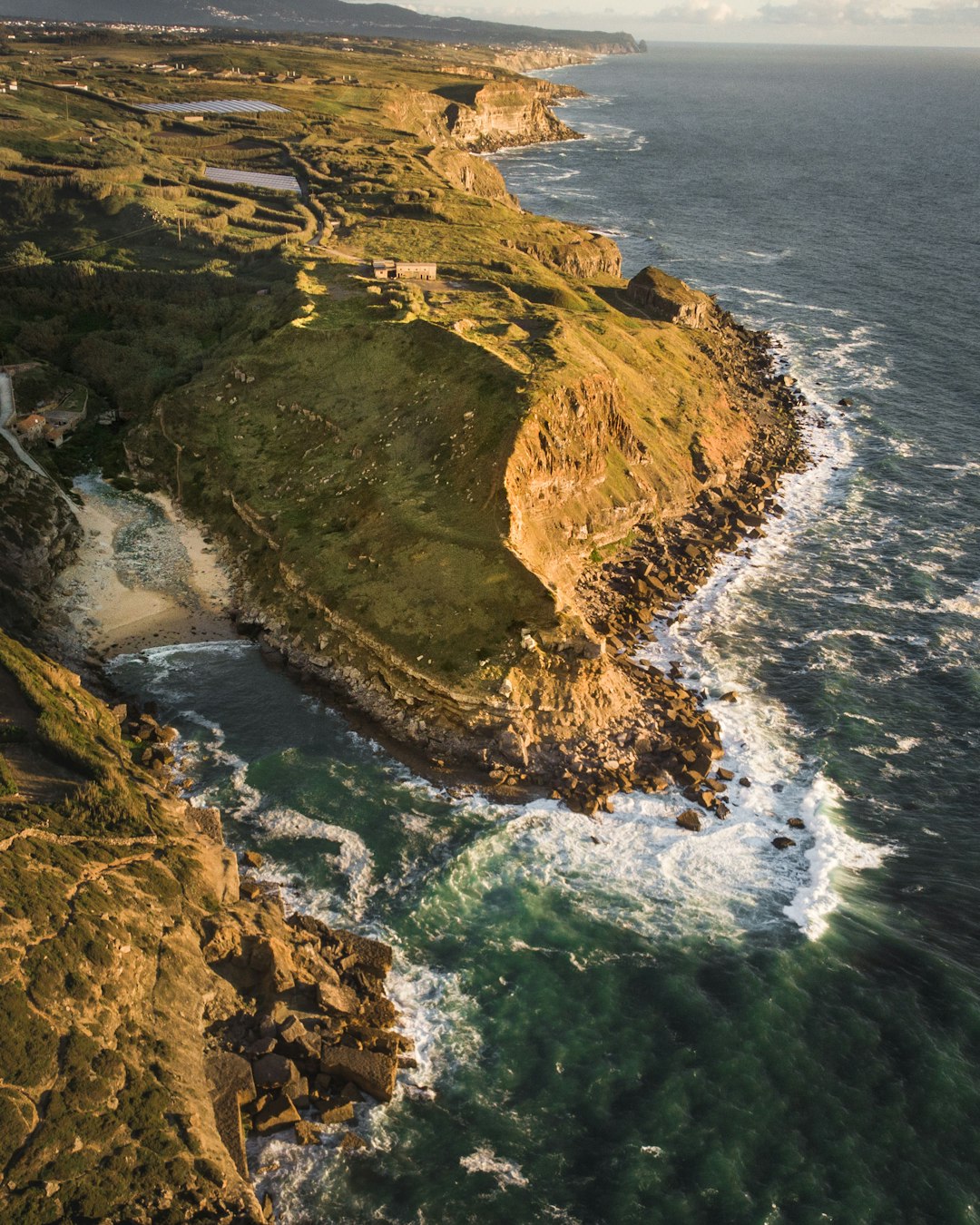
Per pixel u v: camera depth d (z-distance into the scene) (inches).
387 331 3836.1
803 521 3836.1
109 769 2230.6
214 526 3440.0
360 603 2864.2
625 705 2682.1
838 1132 1713.8
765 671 2967.5
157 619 3011.8
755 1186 1632.6
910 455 4350.4
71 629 2918.3
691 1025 1895.9
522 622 2701.8
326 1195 1594.5
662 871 2245.3
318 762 2513.5
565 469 3366.1
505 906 2145.7
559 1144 1692.9
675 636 3110.2
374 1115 1718.8
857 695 2851.9
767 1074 1807.3
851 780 2534.5
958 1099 1763.0
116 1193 1487.5
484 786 2476.6
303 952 1953.7
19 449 3543.3
